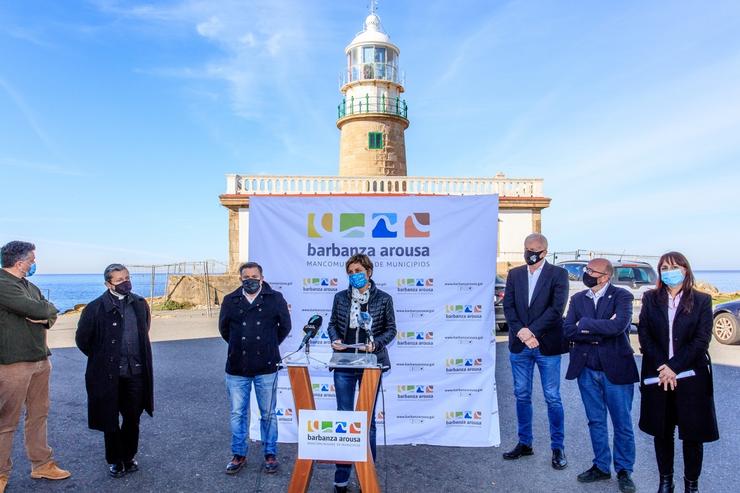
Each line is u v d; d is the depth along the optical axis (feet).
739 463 15.07
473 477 14.29
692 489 12.50
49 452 14.19
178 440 17.24
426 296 16.99
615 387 13.70
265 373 14.79
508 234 73.00
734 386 23.93
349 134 88.99
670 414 12.74
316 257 17.35
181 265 69.72
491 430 16.76
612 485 13.79
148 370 14.74
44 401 14.06
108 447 14.20
